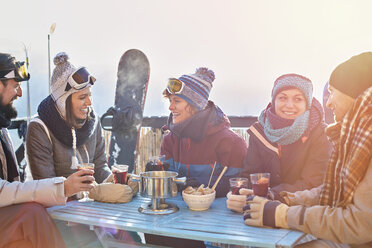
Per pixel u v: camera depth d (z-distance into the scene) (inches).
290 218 67.7
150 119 175.5
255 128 100.8
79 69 105.0
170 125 107.2
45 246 78.4
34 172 101.2
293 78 91.8
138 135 157.3
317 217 65.8
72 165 104.0
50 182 83.6
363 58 72.1
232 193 82.9
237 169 100.5
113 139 161.0
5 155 97.3
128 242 94.7
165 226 71.5
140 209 83.7
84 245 97.0
